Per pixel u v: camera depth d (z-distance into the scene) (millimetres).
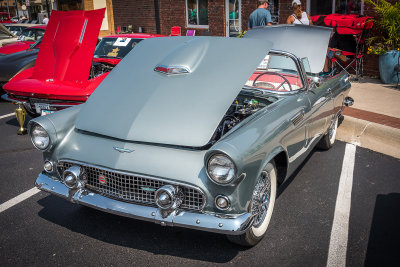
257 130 2879
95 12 5520
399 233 3250
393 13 7785
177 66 3441
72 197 3002
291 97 3742
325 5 9656
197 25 13242
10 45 9273
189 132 2908
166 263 2871
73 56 5598
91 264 2857
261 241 3145
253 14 8172
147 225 3389
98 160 2914
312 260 2893
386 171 4535
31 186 4168
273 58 4027
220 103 3113
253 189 2723
